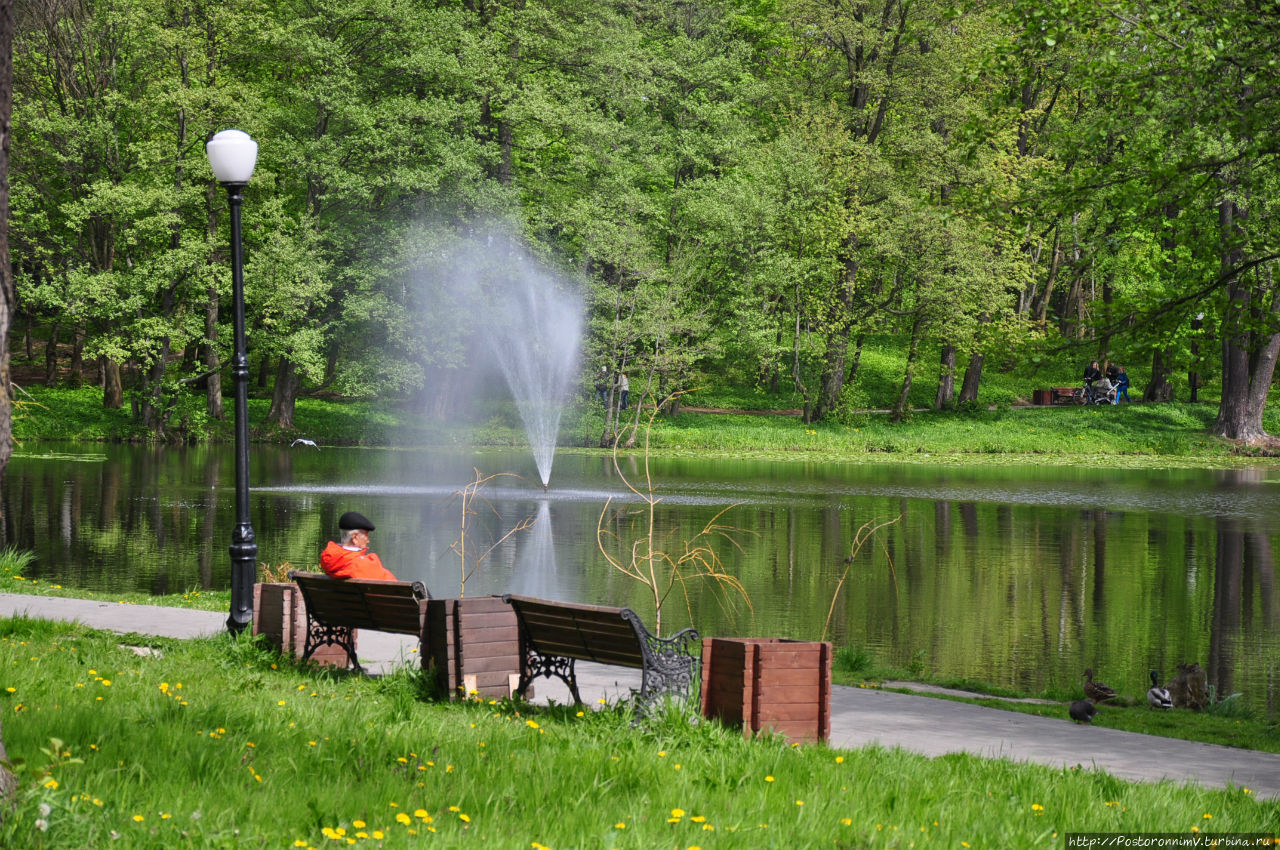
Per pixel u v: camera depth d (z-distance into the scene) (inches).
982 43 1800.0
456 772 215.3
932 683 427.8
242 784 199.2
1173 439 1953.7
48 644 359.6
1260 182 645.9
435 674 315.6
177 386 1763.0
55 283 1679.4
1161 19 583.8
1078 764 269.3
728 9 2293.3
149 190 1604.3
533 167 2164.1
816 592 663.1
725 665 272.7
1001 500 1186.0
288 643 371.2
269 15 1827.0
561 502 1087.0
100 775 190.4
